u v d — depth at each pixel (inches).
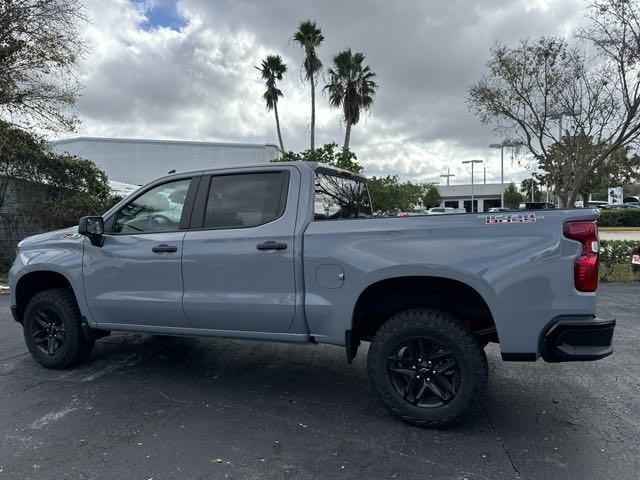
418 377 135.3
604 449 124.0
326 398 161.0
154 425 140.3
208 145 1207.6
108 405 155.2
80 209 593.0
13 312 197.3
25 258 191.0
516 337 125.2
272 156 1207.6
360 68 1039.6
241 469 115.6
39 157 618.5
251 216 155.8
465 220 131.2
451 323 131.4
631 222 1203.2
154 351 216.1
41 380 178.9
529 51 540.7
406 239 134.3
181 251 160.2
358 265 137.3
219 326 158.6
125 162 1194.0
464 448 125.0
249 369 191.8
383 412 149.1
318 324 144.6
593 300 121.0
